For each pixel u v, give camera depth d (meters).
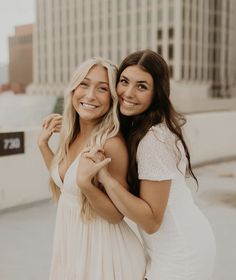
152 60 1.61
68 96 1.79
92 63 1.67
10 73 138.00
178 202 1.65
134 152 1.59
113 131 1.62
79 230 1.68
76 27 100.25
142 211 1.53
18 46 136.62
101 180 1.55
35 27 109.06
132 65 1.62
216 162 9.18
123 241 1.69
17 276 3.49
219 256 3.97
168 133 1.60
